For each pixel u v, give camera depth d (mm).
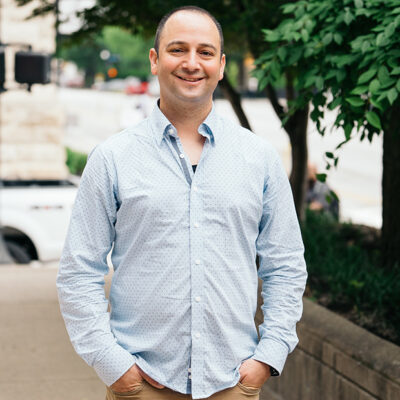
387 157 5590
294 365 4555
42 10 7203
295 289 2645
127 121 21984
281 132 32031
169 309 2461
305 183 7328
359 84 3967
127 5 6637
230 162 2527
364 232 7422
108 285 7016
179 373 2512
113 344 2494
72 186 9227
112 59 54844
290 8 4375
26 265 8523
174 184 2473
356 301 4910
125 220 2498
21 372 5090
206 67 2502
